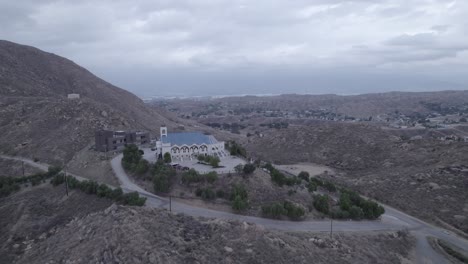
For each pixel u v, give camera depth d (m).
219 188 80.88
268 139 184.50
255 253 49.12
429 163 119.75
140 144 131.50
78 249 47.66
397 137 160.62
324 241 60.47
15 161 117.31
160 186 79.31
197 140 112.25
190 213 70.50
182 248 47.00
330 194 97.12
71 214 70.44
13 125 144.50
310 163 148.62
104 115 150.75
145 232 48.59
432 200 92.31
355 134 163.88
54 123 143.38
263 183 84.62
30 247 61.00
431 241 71.38
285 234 59.69
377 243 65.75
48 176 92.75
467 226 78.88
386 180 110.69
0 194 84.19
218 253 47.66
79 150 123.00
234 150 114.38
